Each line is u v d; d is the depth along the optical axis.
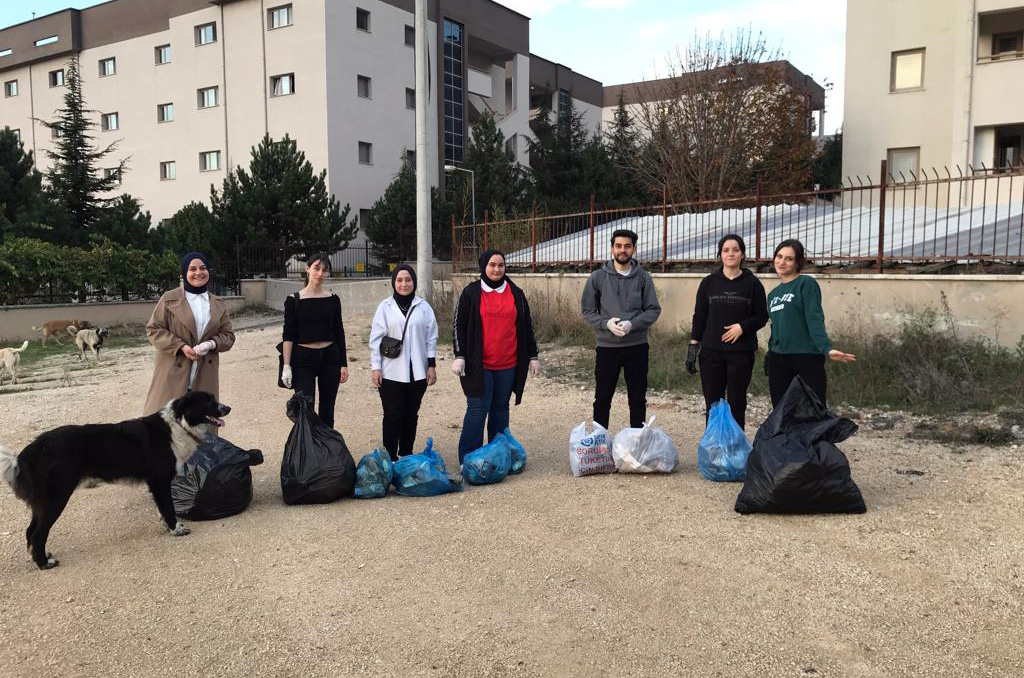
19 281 18.52
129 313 20.58
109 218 23.36
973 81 19.81
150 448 4.42
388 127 34.72
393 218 29.92
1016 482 4.79
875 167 22.19
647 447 5.41
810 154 25.92
